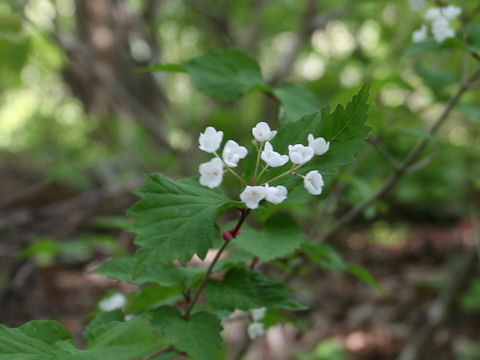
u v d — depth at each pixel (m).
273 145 1.36
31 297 3.71
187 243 1.21
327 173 1.26
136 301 1.69
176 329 1.37
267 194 1.19
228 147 1.24
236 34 8.00
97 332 1.25
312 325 5.28
